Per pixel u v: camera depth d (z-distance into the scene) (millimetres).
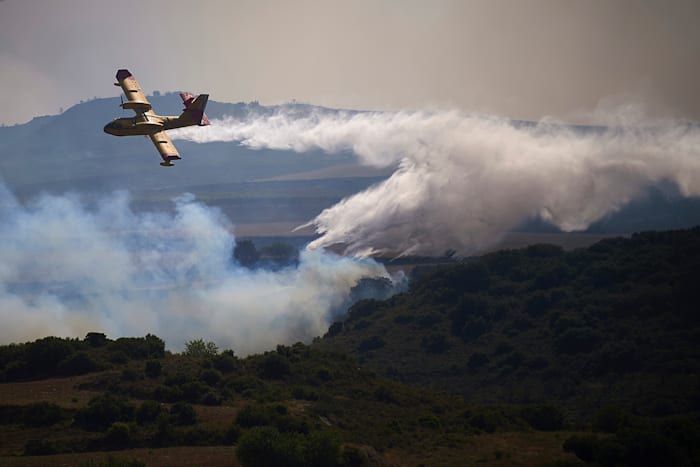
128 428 114000
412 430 130750
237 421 119875
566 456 117062
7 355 142250
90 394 130000
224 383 139625
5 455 108312
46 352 141000
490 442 125875
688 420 125000
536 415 139375
